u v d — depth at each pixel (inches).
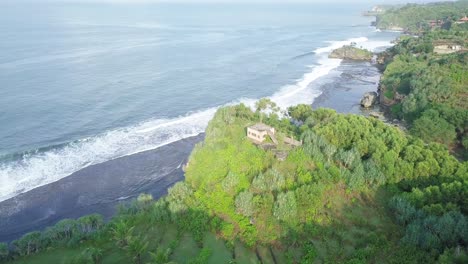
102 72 6978.4
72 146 4163.4
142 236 2586.1
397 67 6934.1
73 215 3159.5
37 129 4503.0
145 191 3508.9
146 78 6742.1
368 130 3558.1
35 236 2588.6
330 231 2443.4
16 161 3804.1
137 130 4653.1
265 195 2689.5
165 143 4375.0
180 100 5748.0
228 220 2623.0
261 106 4611.2
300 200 2655.0
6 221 3038.9
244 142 3472.0
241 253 2372.0
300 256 2294.5
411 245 2186.3
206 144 3580.2
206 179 3014.3
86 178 3636.8
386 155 3056.1
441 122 4224.9
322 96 6269.7
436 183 2829.7
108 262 2374.5
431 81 5187.0
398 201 2524.6
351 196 2797.7
